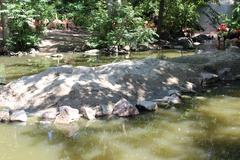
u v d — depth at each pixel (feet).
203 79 23.00
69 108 17.17
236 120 16.80
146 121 16.84
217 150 13.74
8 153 13.71
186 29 50.93
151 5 50.39
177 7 49.65
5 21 38.22
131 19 40.73
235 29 41.47
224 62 24.98
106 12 41.14
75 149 13.97
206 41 46.50
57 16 53.93
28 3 40.27
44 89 19.02
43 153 13.69
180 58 25.90
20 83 19.90
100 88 19.10
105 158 13.15
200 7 58.39
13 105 18.49
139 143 14.43
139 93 19.92
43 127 16.24
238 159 12.94
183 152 13.57
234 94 20.84
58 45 42.01
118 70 20.95
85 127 16.19
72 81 19.19
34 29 40.78
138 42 40.06
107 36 39.19
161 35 46.09
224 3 68.90
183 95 20.72
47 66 30.04
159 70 22.12
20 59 34.55
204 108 18.47
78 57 35.22
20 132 15.69
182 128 15.93
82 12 51.26
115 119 17.16
